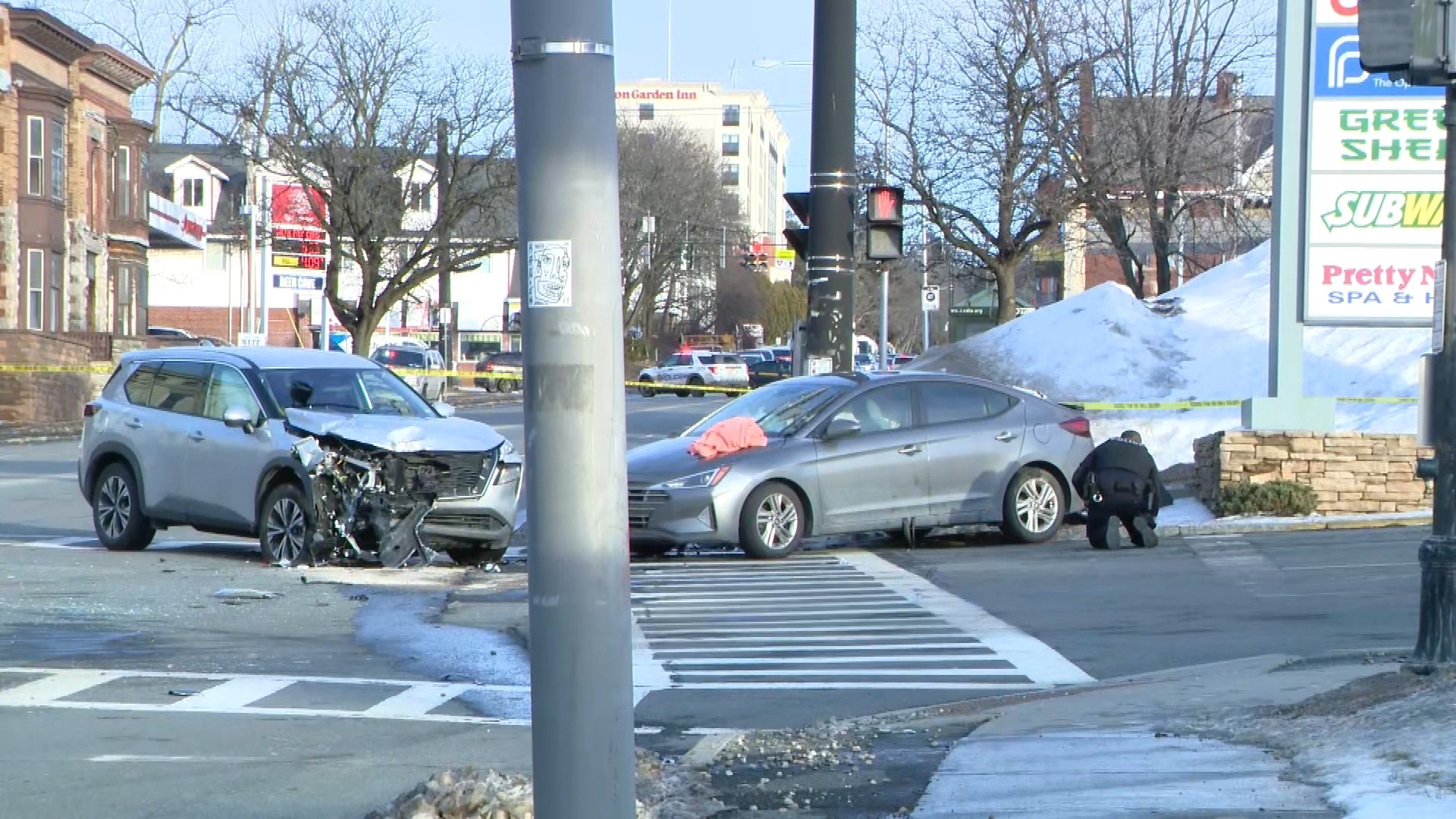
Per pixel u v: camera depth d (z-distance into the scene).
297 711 10.06
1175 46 35.09
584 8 5.18
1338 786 7.21
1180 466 23.98
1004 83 35.22
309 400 17.88
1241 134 39.50
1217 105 37.22
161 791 7.98
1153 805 7.09
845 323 20.05
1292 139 20.97
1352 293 20.58
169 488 18.22
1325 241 20.61
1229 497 20.78
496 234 61.97
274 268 38.94
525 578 16.91
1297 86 20.94
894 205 19.78
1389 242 20.47
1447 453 9.47
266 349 18.86
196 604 14.67
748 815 7.39
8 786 8.09
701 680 11.24
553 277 5.17
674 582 16.64
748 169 173.50
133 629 13.27
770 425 19.05
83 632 13.12
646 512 18.09
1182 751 8.23
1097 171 34.72
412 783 8.14
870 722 9.66
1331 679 10.22
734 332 116.19
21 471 29.98
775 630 13.45
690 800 7.67
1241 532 19.89
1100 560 17.58
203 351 18.69
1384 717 8.34
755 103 175.50
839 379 19.38
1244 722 8.89
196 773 8.38
